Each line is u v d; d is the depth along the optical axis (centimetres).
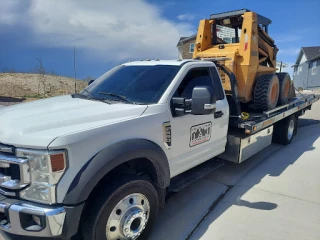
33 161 225
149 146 282
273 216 356
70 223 226
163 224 341
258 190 434
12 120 264
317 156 592
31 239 300
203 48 646
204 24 643
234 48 577
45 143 222
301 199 403
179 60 394
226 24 651
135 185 270
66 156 225
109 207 252
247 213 364
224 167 538
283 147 670
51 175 221
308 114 1190
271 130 581
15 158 230
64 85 2392
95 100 338
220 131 422
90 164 235
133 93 342
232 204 390
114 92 357
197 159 379
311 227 331
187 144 352
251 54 548
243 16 556
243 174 504
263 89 561
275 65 720
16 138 234
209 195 420
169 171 321
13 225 229
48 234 224
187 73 362
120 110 288
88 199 254
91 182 232
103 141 249
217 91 419
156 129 300
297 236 313
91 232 247
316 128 878
